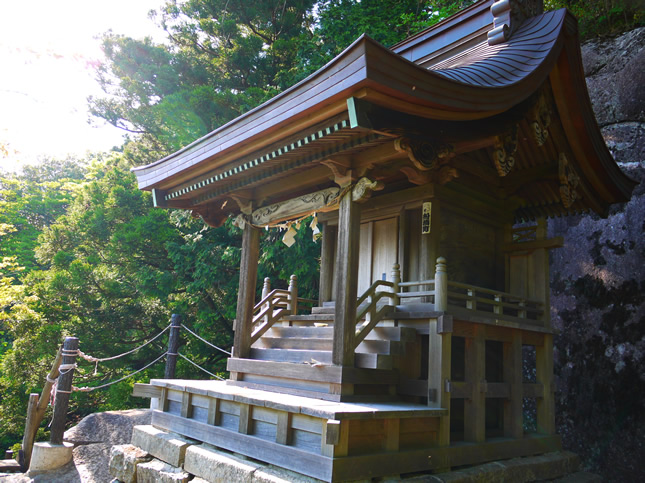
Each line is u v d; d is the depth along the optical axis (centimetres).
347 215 547
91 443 845
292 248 1311
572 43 600
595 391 873
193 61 1720
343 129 466
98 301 1545
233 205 812
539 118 595
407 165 566
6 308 1636
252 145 552
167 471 536
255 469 449
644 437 796
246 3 1775
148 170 756
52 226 1691
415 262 645
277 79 1603
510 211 741
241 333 694
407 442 466
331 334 632
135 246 1530
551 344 676
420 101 428
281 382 592
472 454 518
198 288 1457
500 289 718
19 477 768
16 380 1400
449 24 779
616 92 980
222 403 557
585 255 945
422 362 607
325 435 409
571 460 630
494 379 677
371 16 1538
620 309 879
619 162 938
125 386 1480
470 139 510
